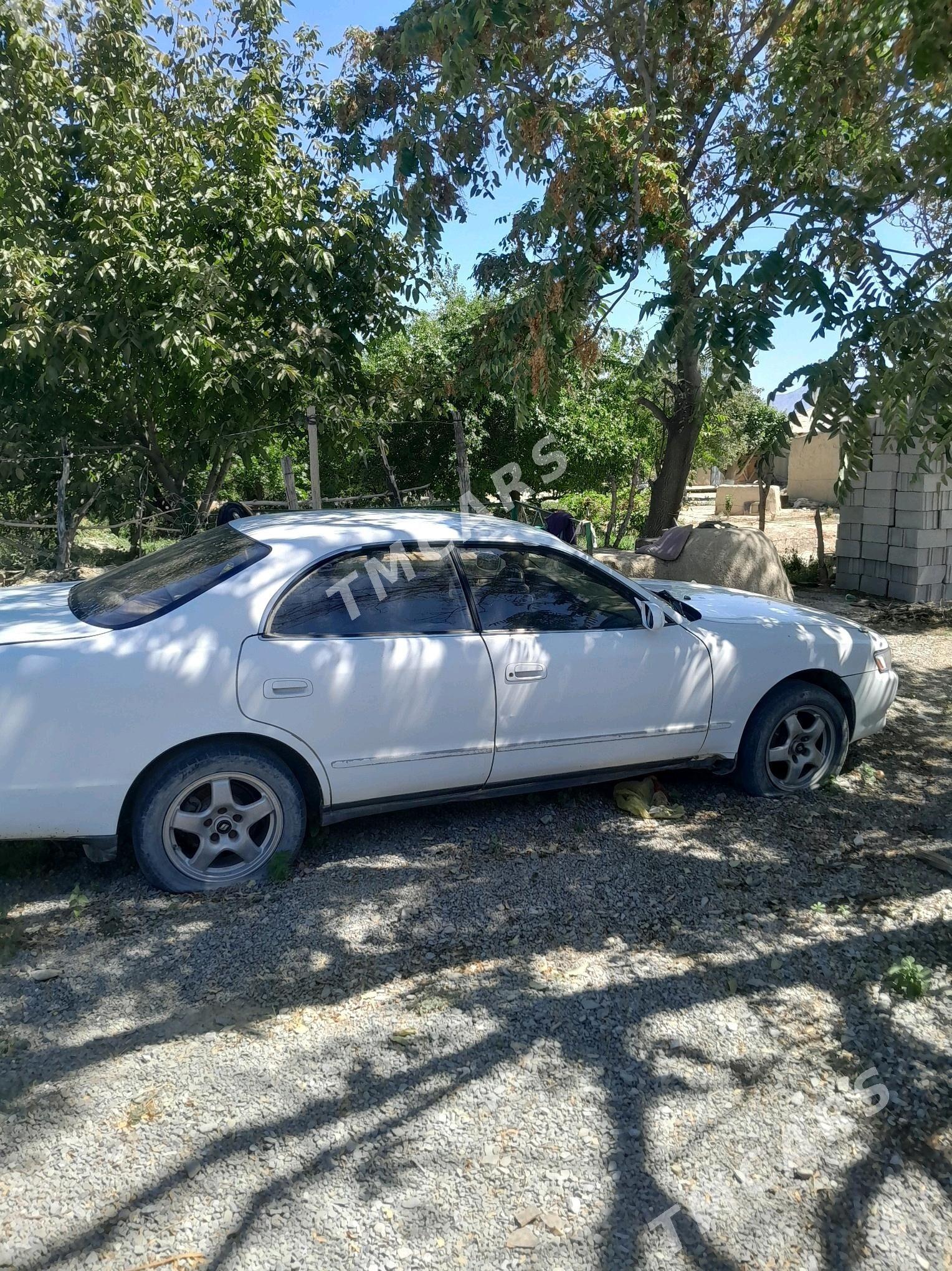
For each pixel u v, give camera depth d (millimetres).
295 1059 2973
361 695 4059
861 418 4629
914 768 5605
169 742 3783
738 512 23844
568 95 7832
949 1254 2352
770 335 5137
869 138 6375
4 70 9289
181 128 10883
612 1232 2381
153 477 11992
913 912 3936
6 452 10344
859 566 11492
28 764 3621
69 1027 3104
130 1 10547
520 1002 3289
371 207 11305
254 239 10617
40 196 9922
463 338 13023
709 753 4891
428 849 4445
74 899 3840
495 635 4359
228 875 4020
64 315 9570
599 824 4742
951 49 3900
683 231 7367
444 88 7258
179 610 3916
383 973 3455
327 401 11219
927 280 4652
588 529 9594
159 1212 2383
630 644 4594
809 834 4656
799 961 3578
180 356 9609
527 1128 2711
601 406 14375
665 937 3725
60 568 9812
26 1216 2357
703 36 8828
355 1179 2510
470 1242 2336
